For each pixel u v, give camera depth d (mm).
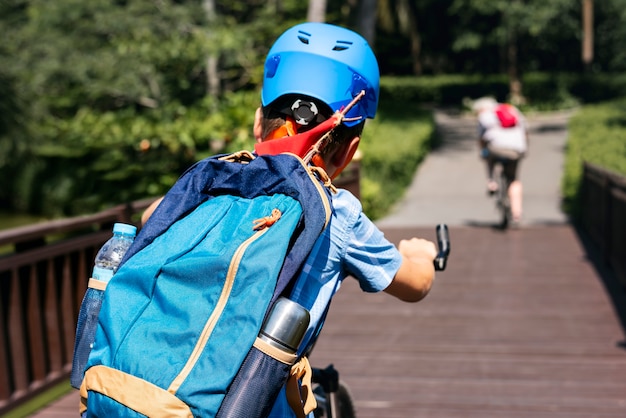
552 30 34656
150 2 16016
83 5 15602
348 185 10711
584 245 10273
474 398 4758
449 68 42562
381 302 7336
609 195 8781
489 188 11711
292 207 1534
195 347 1431
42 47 15461
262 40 17344
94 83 15922
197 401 1380
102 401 1430
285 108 1724
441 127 29953
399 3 39438
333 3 26906
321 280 1595
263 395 1405
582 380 5062
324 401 2428
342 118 1663
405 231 11867
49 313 4848
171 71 16359
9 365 4449
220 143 12680
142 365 1425
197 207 1646
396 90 38594
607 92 37188
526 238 10977
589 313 6793
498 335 6152
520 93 36500
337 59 1699
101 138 15539
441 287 7906
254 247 1474
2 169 19219
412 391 4902
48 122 16422
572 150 18859
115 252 1704
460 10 35156
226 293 1462
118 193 11898
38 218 20312
